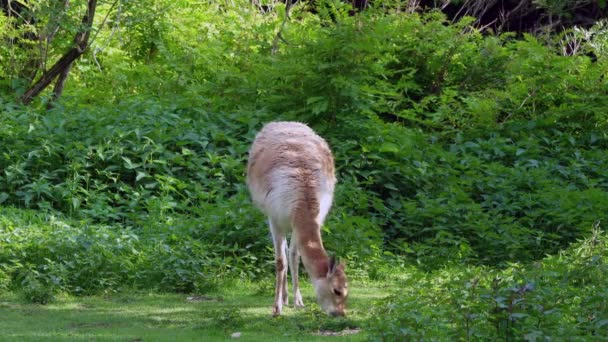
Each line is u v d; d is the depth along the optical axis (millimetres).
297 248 9430
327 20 16656
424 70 19344
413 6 22250
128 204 13602
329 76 15445
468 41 20344
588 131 17984
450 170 15070
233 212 12305
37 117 15477
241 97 17062
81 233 11281
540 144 17297
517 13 27812
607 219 13617
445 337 6969
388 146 15000
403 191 14805
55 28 17188
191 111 16219
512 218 13695
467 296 7383
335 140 15070
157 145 14602
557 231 13695
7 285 10273
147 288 10734
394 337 6980
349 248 12078
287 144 9719
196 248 11375
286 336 8234
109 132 14789
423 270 12258
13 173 13727
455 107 18266
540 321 6863
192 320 9039
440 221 13547
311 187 9188
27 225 12148
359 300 10148
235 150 14914
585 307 7621
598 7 27203
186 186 13906
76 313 9266
